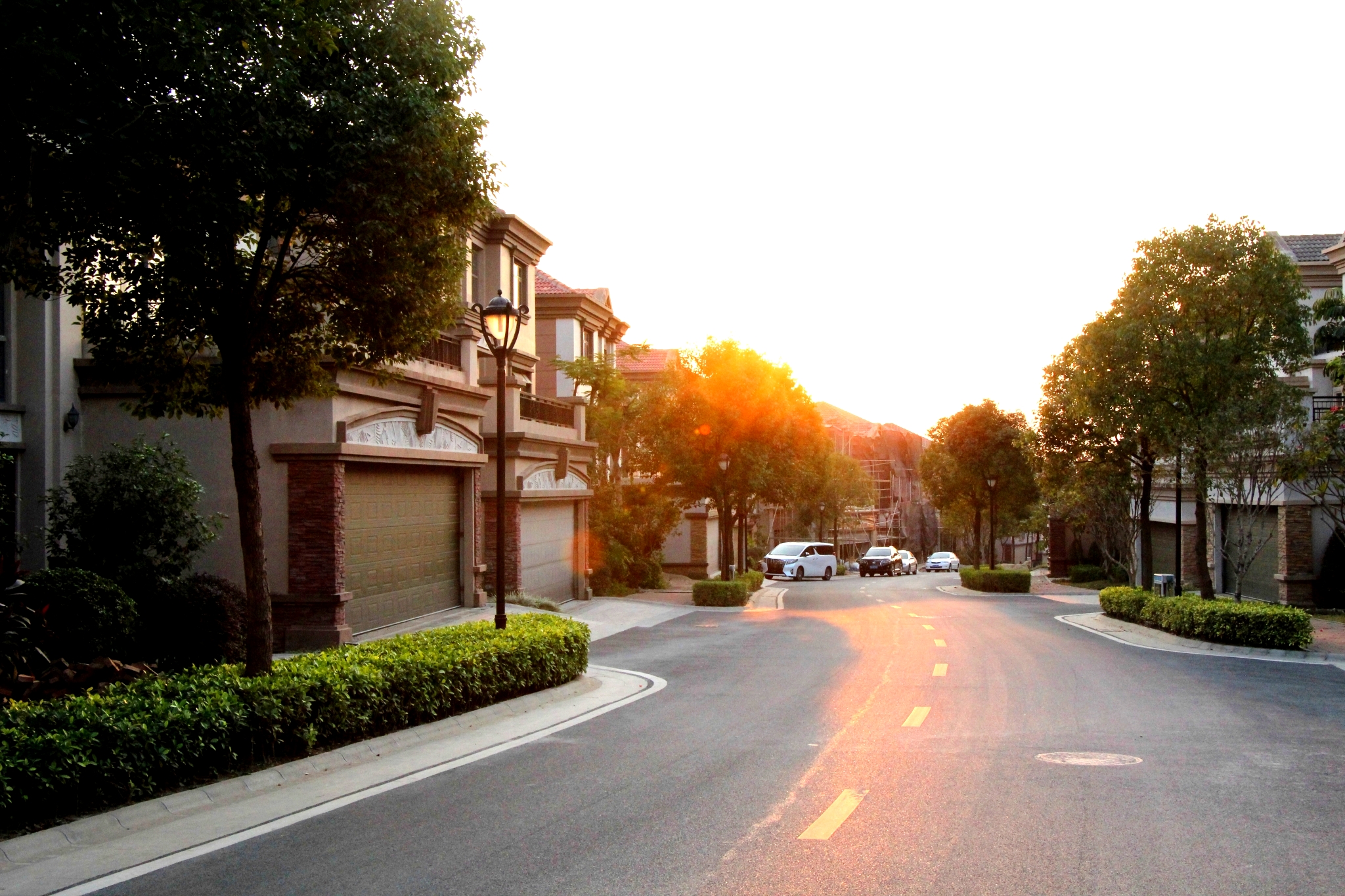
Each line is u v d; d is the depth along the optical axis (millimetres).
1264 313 19578
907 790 7938
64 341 16797
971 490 46062
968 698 12789
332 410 16734
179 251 8773
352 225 9477
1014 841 6504
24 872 6168
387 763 9328
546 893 5652
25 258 9219
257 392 10758
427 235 10133
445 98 10031
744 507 39000
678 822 7113
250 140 8891
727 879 5836
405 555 20078
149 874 6125
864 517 78438
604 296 42625
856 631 22875
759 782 8305
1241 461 19391
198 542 14953
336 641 16438
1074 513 34719
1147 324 20109
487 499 24953
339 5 9500
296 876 6047
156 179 8680
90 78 8336
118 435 17031
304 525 16594
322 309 10609
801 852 6320
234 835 6953
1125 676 14836
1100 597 25672
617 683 15039
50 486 16453
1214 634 18578
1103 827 6828
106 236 9062
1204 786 8016
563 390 37531
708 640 21281
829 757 9211
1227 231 19641
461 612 22156
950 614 28109
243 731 8531
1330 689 13531
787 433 36250
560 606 25234
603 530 34031
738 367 35844
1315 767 8711
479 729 11164
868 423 94062
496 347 14148
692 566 48219
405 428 19500
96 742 7266
